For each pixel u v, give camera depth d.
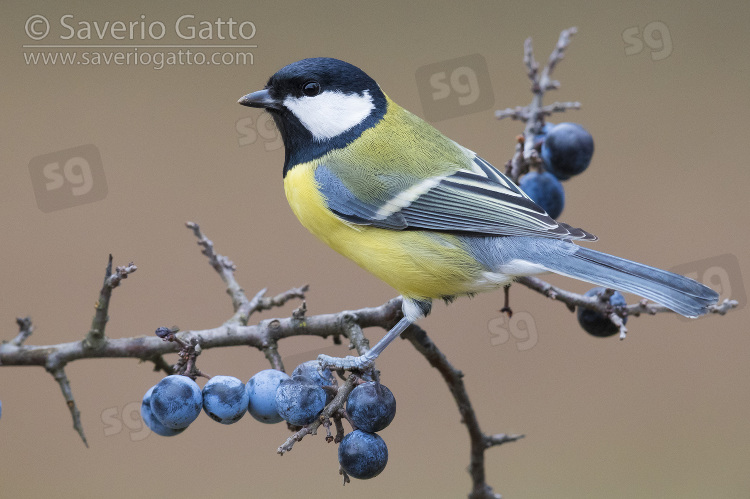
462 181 6.95
